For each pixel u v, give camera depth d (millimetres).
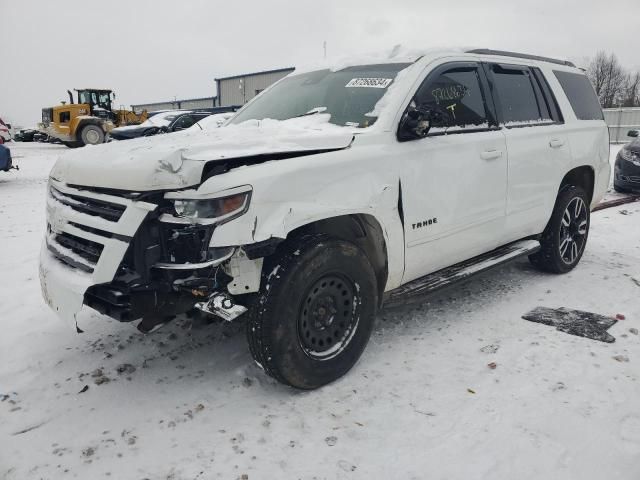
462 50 3975
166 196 2549
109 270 2545
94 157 2951
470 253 3914
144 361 3320
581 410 2736
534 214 4402
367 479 2275
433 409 2770
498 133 3994
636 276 4898
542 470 2311
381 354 3375
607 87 53844
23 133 31297
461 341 3545
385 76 3637
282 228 2588
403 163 3250
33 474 2328
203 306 2615
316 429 2615
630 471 2301
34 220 7461
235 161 2645
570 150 4703
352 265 2975
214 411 2781
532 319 3895
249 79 33906
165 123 14891
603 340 3531
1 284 4766
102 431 2625
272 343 2703
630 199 9086
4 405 2857
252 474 2311
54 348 3512
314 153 2930
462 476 2283
